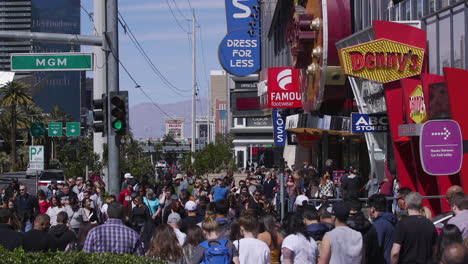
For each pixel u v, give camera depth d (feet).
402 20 76.89
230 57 133.90
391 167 81.51
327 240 25.94
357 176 71.87
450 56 63.41
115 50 57.72
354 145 108.99
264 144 303.68
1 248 24.84
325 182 72.18
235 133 305.73
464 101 54.60
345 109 98.22
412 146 62.03
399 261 27.27
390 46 66.33
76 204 50.11
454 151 45.24
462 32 60.90
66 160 112.47
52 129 172.14
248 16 134.41
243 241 28.09
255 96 258.16
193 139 181.78
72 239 36.35
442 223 32.78
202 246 27.53
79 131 165.27
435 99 57.26
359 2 93.15
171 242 27.55
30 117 301.22
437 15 66.18
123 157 118.21
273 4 146.10
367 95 81.15
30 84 295.07
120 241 28.78
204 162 144.66
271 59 172.35
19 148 312.29
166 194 52.54
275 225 32.89
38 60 59.82
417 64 66.44
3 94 273.13
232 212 49.83
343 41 76.69
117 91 55.01
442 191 56.54
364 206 71.56
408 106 62.75
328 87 92.17
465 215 26.73
